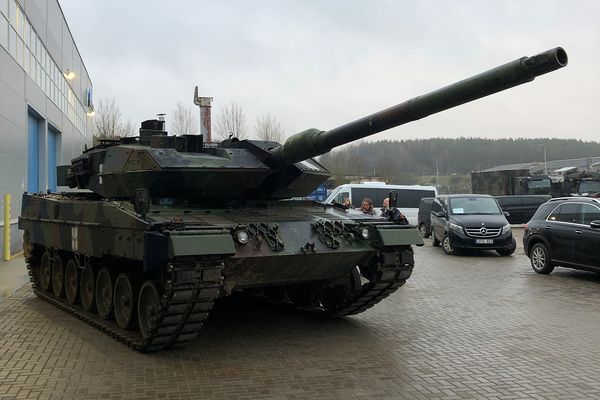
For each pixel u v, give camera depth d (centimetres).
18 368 641
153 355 698
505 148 11581
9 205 1667
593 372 628
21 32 2033
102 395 555
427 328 841
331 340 771
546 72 516
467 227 1791
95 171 957
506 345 743
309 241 751
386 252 795
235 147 898
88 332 816
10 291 1177
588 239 1230
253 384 590
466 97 570
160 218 702
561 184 3256
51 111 2666
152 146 872
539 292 1145
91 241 824
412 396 554
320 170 920
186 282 626
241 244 683
